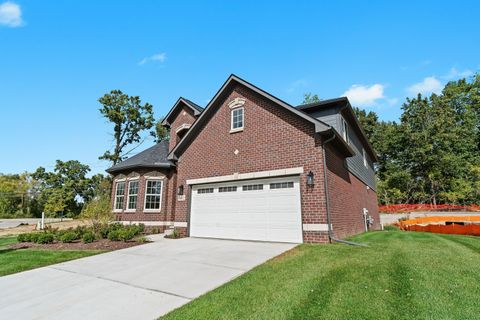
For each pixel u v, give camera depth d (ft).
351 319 12.07
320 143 33.42
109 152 112.27
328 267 20.34
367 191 64.85
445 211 89.92
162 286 18.48
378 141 139.44
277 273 19.66
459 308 12.71
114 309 14.87
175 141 63.46
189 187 45.83
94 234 41.78
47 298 17.19
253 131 39.73
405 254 24.12
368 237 37.96
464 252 25.22
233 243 34.91
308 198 33.12
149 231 53.16
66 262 27.58
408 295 14.43
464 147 112.37
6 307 15.92
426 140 112.27
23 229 75.56
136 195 58.29
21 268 25.63
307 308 13.35
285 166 35.55
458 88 131.75
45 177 132.57
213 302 14.87
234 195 40.14
